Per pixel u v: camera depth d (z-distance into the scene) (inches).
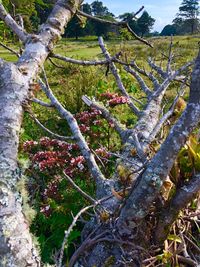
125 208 100.8
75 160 151.1
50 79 387.2
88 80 282.8
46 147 169.9
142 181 96.3
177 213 103.2
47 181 155.4
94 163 132.9
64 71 410.3
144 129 145.4
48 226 129.7
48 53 106.0
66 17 110.5
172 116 143.1
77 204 136.3
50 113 245.8
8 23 110.3
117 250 103.3
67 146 165.2
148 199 96.8
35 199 134.0
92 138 184.2
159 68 217.0
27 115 220.7
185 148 107.4
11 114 88.1
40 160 158.9
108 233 106.0
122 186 120.6
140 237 104.1
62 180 148.1
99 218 109.8
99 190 123.4
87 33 1413.6
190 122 89.8
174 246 111.3
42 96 298.7
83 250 102.9
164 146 93.4
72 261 102.3
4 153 84.0
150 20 1473.9
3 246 74.3
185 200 101.0
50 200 136.3
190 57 508.7
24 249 76.0
